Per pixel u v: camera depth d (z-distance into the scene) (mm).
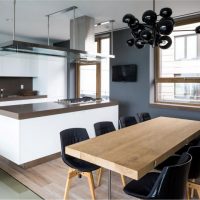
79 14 4180
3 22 4711
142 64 5094
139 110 5230
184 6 3799
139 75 5164
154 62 5066
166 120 3578
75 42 4375
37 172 3350
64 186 2922
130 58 5297
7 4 3645
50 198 2633
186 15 4324
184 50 4754
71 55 4105
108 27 5188
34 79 6793
